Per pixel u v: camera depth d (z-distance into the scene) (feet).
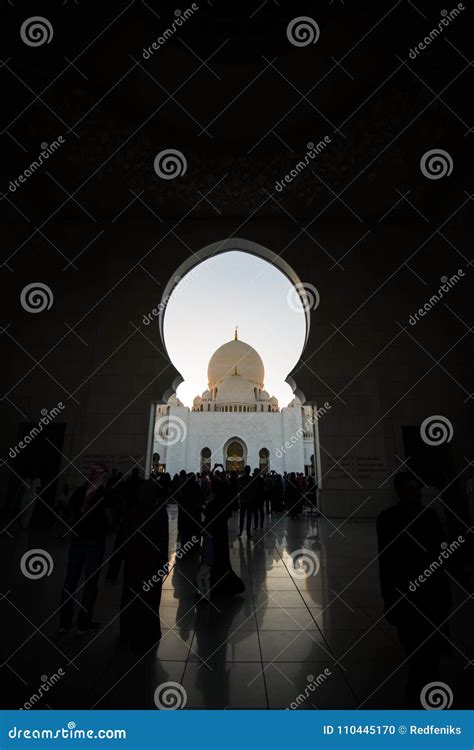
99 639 12.94
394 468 42.27
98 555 13.85
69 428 42.57
